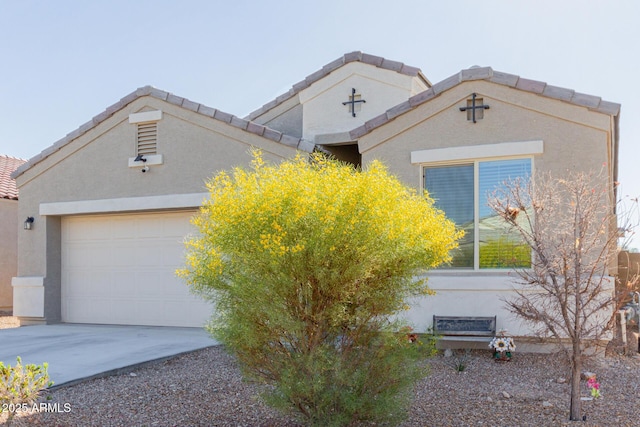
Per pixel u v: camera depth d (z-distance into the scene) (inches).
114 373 311.6
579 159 344.8
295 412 214.2
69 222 540.1
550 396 271.0
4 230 720.3
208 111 460.1
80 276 532.7
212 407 259.8
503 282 348.8
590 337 304.5
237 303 206.5
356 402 201.2
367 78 484.7
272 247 191.6
